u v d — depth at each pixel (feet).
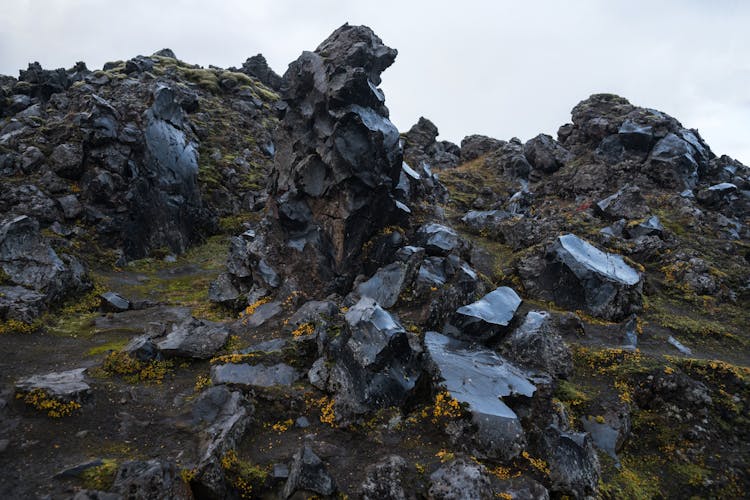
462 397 35.70
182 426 34.58
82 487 26.86
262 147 143.54
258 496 30.30
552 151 123.24
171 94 104.73
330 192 56.29
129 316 59.88
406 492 30.01
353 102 55.72
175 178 98.53
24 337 49.34
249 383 39.70
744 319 59.98
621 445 38.88
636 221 80.18
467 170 140.36
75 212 81.66
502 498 29.63
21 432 31.37
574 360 48.03
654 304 62.64
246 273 63.62
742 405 42.22
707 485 36.19
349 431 36.06
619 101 121.29
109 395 37.42
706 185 99.30
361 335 39.24
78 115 94.94
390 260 57.06
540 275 63.98
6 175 83.97
